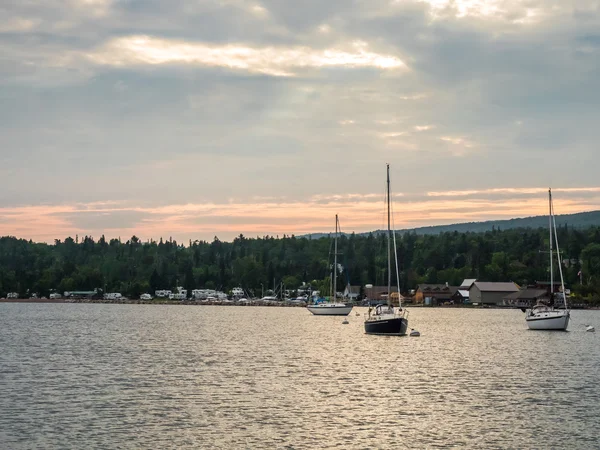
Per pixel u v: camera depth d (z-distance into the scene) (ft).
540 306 485.15
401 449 142.41
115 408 174.40
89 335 402.52
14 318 613.52
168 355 287.07
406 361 268.62
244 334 414.21
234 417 166.30
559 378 226.17
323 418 166.09
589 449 142.82
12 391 196.03
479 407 178.81
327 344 339.98
